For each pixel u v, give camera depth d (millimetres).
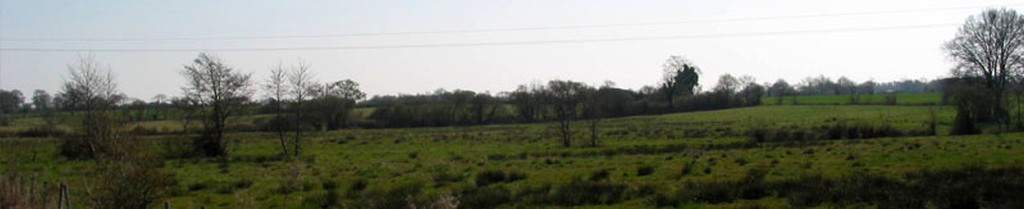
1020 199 20906
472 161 43812
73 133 52688
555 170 35906
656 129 78062
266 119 80062
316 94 67625
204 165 45219
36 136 67938
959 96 59469
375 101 118000
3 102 91562
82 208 22734
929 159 35375
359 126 97438
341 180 33188
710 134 66125
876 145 45875
